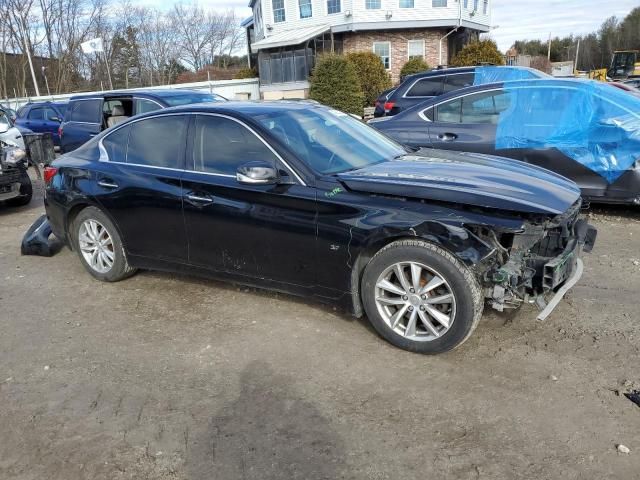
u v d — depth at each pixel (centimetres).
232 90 3052
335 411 308
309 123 444
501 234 349
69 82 4662
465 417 297
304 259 390
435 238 334
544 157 655
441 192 348
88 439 293
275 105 464
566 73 4297
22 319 448
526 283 341
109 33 4981
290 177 390
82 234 517
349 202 366
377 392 323
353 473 260
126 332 416
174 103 908
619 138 615
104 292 496
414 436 284
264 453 277
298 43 2784
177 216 444
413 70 2748
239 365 361
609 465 258
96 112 978
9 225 782
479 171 398
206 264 445
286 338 393
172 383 343
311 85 2308
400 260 351
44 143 895
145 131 477
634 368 336
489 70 1034
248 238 411
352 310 384
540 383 325
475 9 3148
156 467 270
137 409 317
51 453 283
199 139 441
